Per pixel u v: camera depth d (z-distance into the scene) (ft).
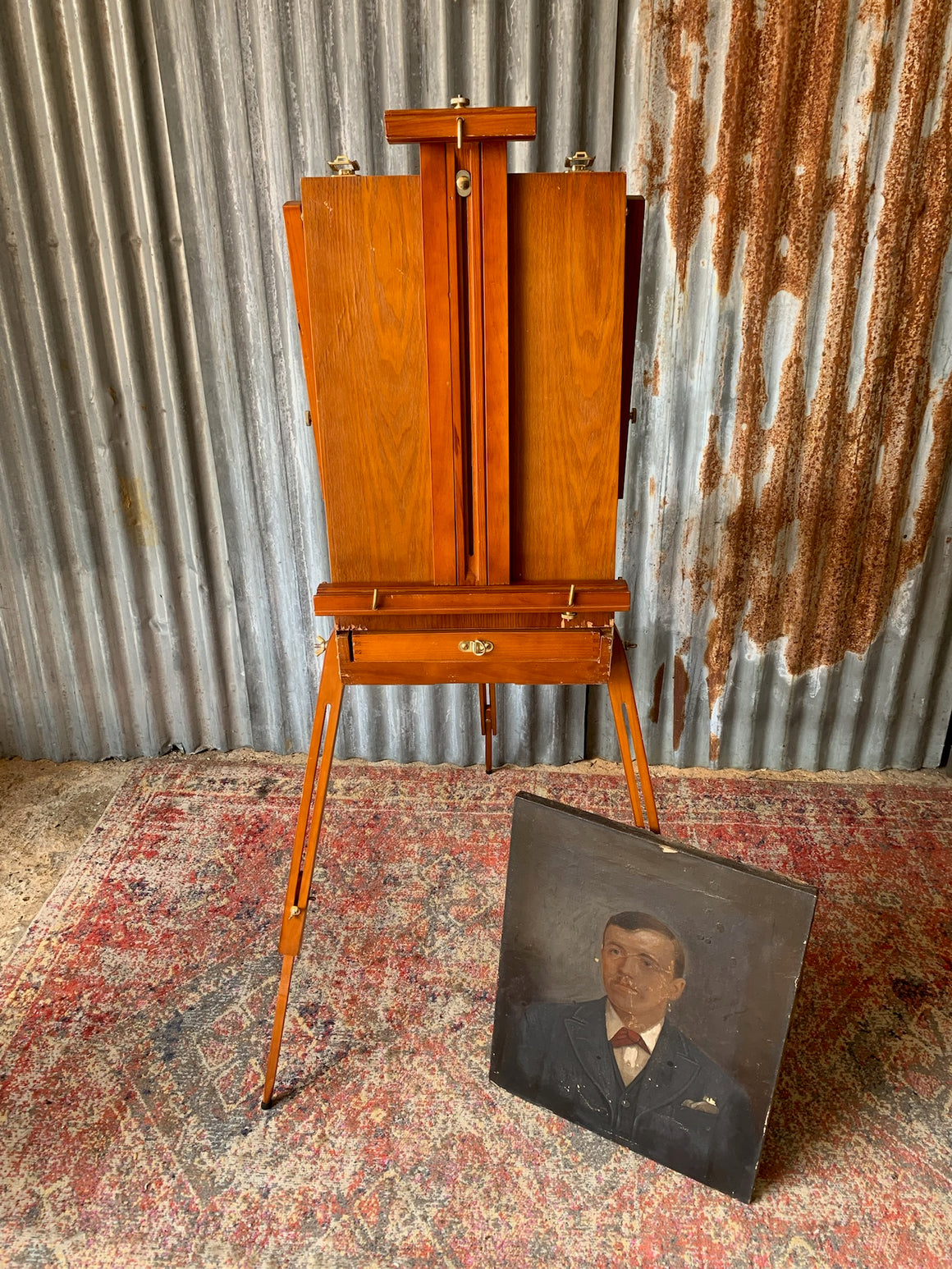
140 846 7.71
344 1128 5.20
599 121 7.06
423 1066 5.61
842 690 8.65
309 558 8.46
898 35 6.66
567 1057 5.18
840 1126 5.22
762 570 8.18
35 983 6.24
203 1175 4.93
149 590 8.63
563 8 6.69
